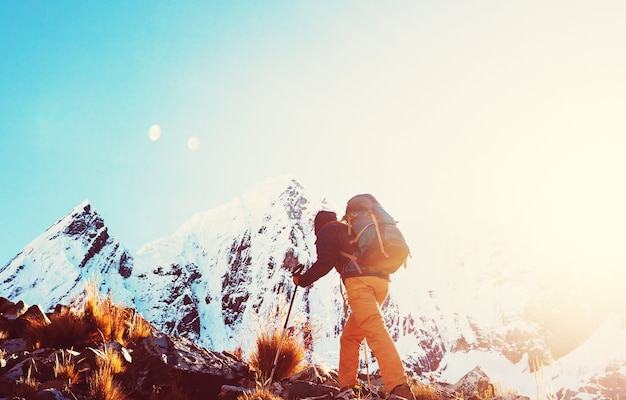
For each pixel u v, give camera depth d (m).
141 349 5.58
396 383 4.98
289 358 6.43
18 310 7.16
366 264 5.30
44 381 5.01
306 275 5.52
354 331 5.68
